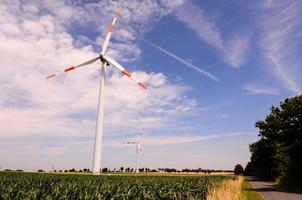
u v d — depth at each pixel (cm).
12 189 2219
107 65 5788
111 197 2188
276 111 5641
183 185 3419
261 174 11331
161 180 4194
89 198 2094
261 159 9569
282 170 6875
